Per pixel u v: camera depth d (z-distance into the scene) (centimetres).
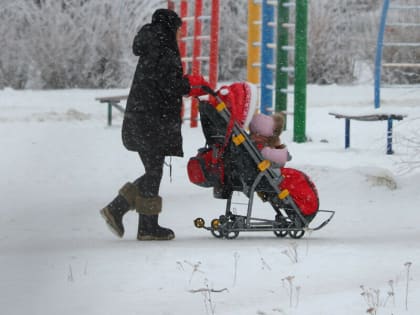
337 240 1720
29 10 5112
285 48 3509
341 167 2652
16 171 2697
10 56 5122
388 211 2094
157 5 5372
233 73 5594
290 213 1775
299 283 1316
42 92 4884
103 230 1875
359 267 1429
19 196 2305
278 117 1788
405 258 1502
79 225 1931
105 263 1446
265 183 1752
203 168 1761
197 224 1772
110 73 5231
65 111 4200
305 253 1541
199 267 1413
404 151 3056
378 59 3872
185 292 1260
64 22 5153
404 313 1129
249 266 1428
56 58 5134
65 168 2762
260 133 1781
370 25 5469
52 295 1236
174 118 1736
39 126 3756
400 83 5328
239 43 5562
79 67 5197
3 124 3772
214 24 3756
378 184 2356
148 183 1730
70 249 1598
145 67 1719
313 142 3375
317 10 5538
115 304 1191
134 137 1731
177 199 2283
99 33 5222
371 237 1756
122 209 1730
